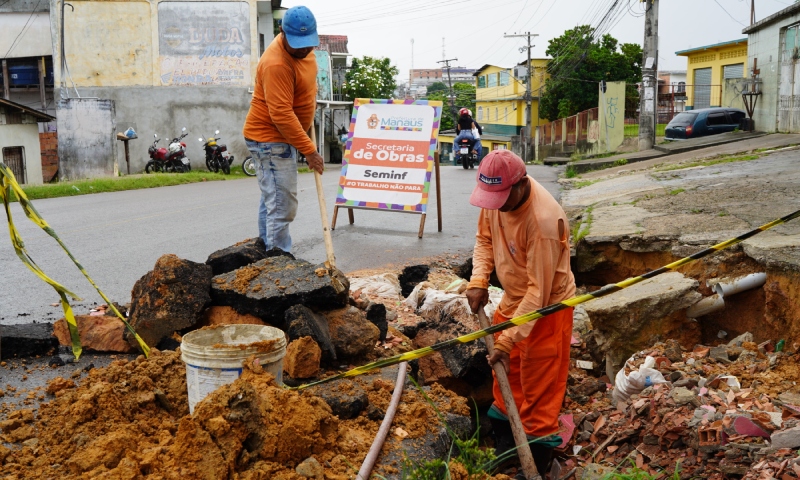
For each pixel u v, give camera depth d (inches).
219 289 176.6
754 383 189.5
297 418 121.5
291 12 223.8
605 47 1920.5
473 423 191.8
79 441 123.0
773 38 941.8
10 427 132.5
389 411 145.3
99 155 956.6
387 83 2032.5
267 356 130.7
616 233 298.7
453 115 2610.7
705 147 852.6
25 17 1333.7
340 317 176.7
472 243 340.5
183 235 377.7
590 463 173.6
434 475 126.5
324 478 118.6
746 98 1029.8
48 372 164.2
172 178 780.0
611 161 839.7
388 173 368.8
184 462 113.3
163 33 1070.4
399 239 352.5
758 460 150.1
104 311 210.5
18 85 1374.3
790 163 543.5
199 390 129.9
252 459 116.8
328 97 1482.5
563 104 1877.5
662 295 228.2
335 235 364.2
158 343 172.6
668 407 180.4
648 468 166.6
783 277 225.9
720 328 245.6
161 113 1084.5
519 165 153.4
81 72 1064.8
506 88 2461.9
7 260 307.9
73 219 447.8
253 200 559.8
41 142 1277.1
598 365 242.4
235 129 1097.4
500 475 140.3
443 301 222.5
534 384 165.8
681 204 374.6
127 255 320.5
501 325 135.2
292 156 237.1
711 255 256.7
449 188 615.2
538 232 154.2
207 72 1085.8
